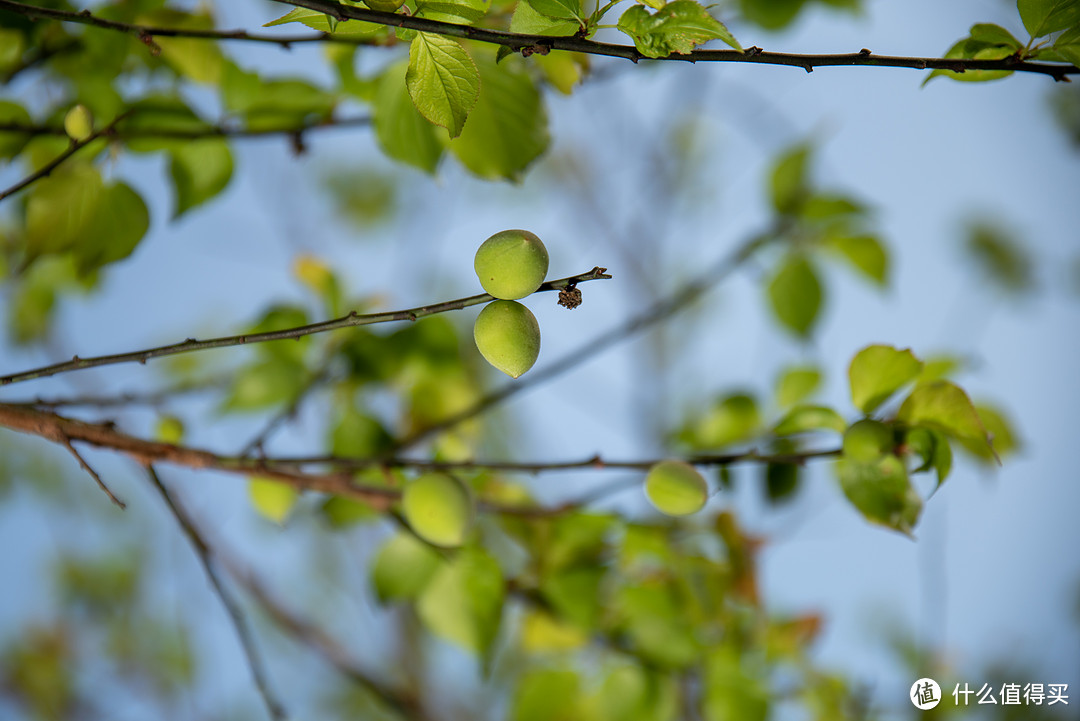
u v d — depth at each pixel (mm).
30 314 1173
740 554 1002
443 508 918
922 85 853
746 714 995
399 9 828
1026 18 833
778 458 918
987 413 943
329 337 997
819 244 1039
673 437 1029
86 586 1972
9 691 1879
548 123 949
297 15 830
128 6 944
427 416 1013
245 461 923
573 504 994
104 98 942
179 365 1229
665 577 1011
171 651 1904
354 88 968
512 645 1602
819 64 828
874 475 906
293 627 1047
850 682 1037
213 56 952
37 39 946
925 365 928
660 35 818
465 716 1697
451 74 830
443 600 976
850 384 917
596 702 997
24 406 887
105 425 895
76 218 932
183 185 962
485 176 955
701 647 1002
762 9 1028
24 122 936
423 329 1004
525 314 839
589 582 998
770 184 1054
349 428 992
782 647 1023
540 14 824
